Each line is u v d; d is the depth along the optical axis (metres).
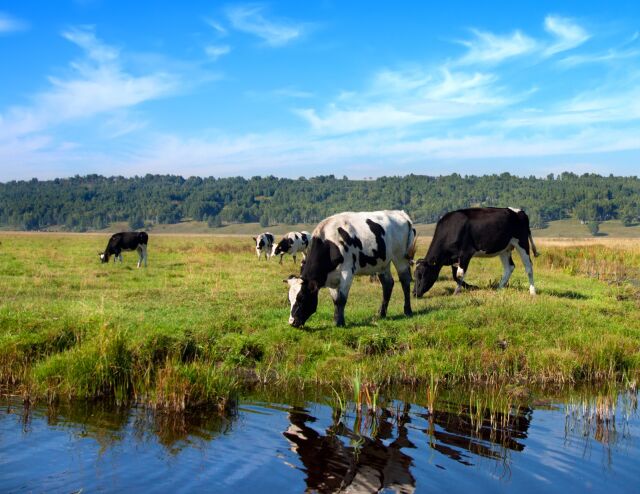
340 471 5.96
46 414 7.58
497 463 6.26
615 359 10.63
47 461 6.02
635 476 5.96
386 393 8.90
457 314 12.57
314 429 7.21
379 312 12.98
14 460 6.03
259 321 11.86
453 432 7.23
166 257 30.92
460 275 15.62
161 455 6.26
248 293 15.80
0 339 9.77
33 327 10.51
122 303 13.91
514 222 15.62
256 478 5.73
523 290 16.31
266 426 7.29
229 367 9.58
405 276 13.09
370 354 10.41
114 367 8.77
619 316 13.66
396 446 6.70
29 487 5.40
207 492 5.39
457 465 6.18
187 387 8.16
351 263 11.95
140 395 8.41
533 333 11.65
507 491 5.58
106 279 19.03
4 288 15.98
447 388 9.33
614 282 20.17
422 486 5.67
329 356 10.12
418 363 9.88
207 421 7.44
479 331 11.44
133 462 6.05
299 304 11.26
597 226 183.38
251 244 46.53
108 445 6.52
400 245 12.88
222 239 67.81
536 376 9.94
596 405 8.36
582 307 14.03
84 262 26.00
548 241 66.88
